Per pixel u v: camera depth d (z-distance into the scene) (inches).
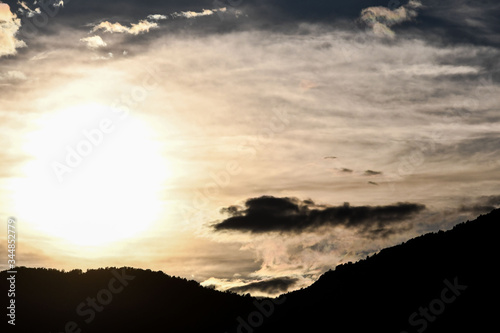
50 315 4628.4
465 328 3390.7
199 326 4537.4
